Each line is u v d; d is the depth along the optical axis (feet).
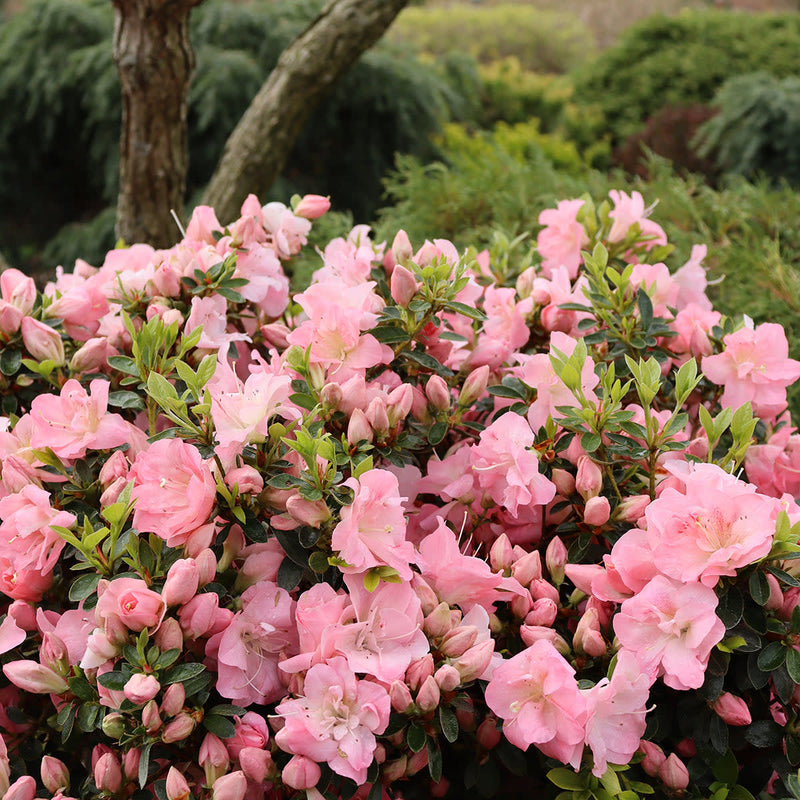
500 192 8.74
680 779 3.22
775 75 25.54
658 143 19.11
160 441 3.24
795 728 3.28
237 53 16.19
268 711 3.45
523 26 41.04
